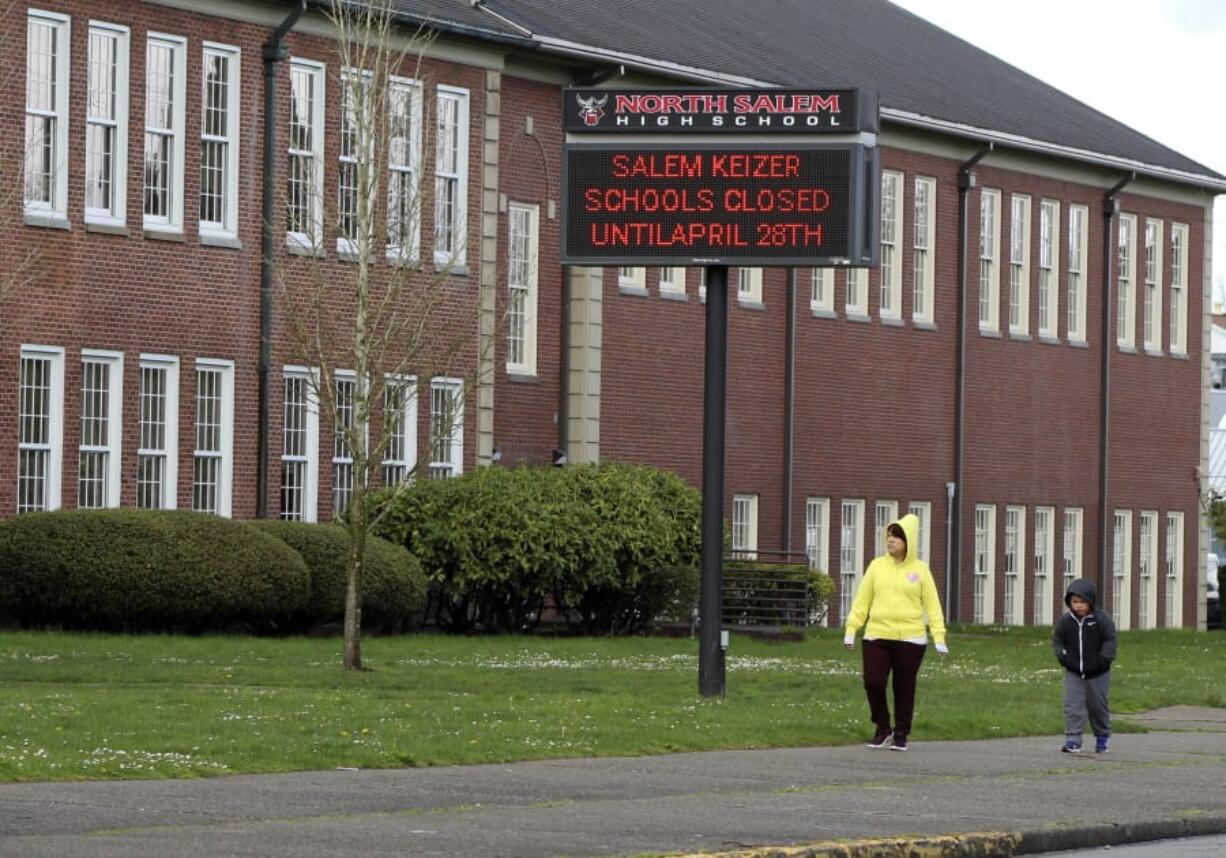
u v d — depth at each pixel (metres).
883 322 72.38
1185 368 85.31
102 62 50.62
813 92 37.53
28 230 49.03
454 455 58.16
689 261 37.84
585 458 62.25
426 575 54.12
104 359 50.75
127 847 19.56
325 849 19.92
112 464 50.91
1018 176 77.31
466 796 24.09
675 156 37.97
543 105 61.19
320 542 50.94
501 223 59.75
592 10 65.00
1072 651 31.66
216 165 52.94
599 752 29.00
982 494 76.19
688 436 66.06
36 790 23.28
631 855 20.16
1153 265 83.69
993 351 76.44
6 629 48.09
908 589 31.25
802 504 69.56
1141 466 83.25
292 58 54.09
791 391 69.06
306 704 32.75
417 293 51.81
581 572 55.66
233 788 24.00
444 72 57.38
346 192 55.06
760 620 61.47
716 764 28.30
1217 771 29.70
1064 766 29.78
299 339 47.41
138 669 38.81
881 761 29.50
